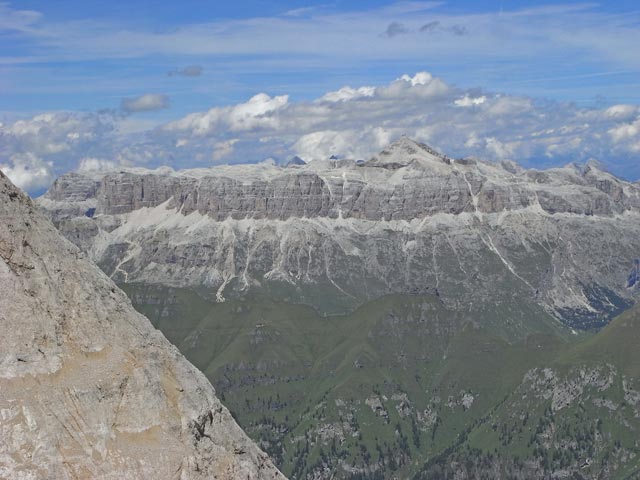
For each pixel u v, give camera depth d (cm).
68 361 14612
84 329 15175
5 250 14988
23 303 14612
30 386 13912
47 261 15512
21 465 13125
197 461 14762
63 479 13250
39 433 13475
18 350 14150
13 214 15438
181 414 15350
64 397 14062
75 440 13775
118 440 14188
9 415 13462
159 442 14525
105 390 14562
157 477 14075
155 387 15188
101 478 13588
